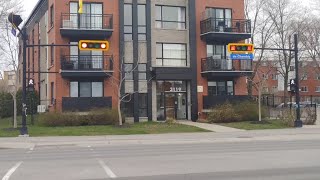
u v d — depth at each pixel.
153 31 37.75
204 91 38.72
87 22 35.81
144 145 22.39
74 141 24.70
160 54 38.03
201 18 39.03
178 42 38.56
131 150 19.28
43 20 42.78
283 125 33.06
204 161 14.47
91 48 26.30
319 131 29.47
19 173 12.26
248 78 45.44
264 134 27.81
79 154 17.73
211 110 36.94
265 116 37.06
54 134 27.91
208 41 39.12
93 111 33.84
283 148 18.92
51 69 37.69
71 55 35.44
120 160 15.17
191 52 38.47
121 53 36.50
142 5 37.81
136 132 29.03
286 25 57.25
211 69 37.81
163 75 37.38
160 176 11.45
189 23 38.62
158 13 38.31
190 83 38.53
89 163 14.41
